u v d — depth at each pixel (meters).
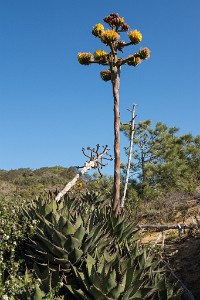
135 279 5.36
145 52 8.80
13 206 8.30
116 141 8.91
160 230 10.34
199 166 19.88
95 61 8.91
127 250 6.34
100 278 5.19
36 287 5.02
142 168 17.30
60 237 5.93
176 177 16.47
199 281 6.92
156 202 13.66
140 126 18.23
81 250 5.94
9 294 5.21
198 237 8.88
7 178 32.97
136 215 12.35
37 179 31.45
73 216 6.88
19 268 6.11
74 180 10.71
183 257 7.96
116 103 8.98
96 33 8.79
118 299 5.14
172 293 5.84
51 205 7.21
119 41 8.89
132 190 15.06
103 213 8.14
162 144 18.34
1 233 6.46
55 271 5.58
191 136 20.75
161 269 6.34
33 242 6.15
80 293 5.30
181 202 12.94
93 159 11.36
